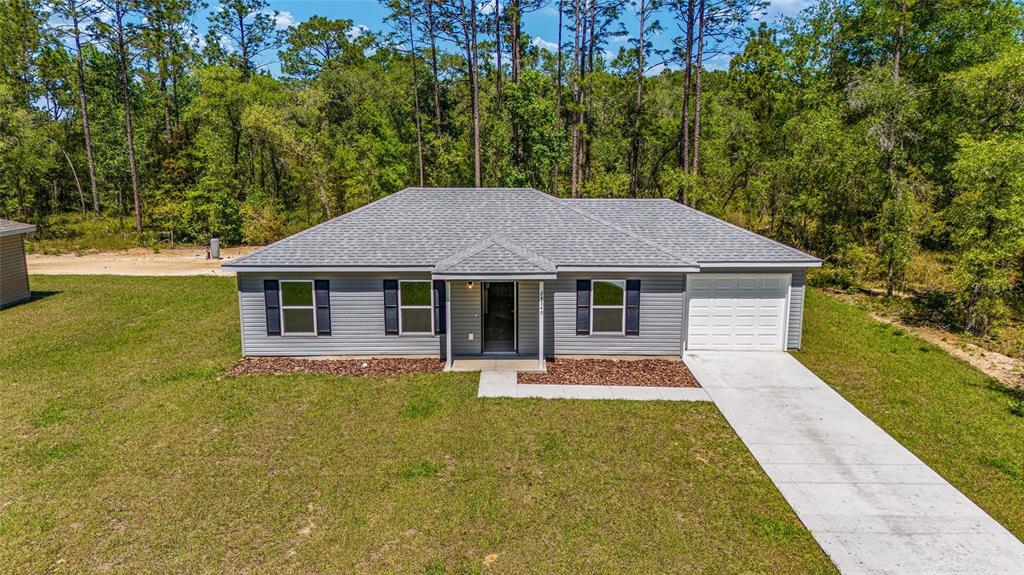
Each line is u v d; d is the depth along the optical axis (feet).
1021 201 43.70
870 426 32.94
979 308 49.34
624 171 128.47
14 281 62.64
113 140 136.26
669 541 22.38
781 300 46.85
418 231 47.55
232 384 39.09
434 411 34.65
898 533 23.03
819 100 90.89
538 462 28.50
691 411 35.12
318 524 23.35
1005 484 26.71
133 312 59.31
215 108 115.85
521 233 47.34
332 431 31.86
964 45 81.00
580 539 22.44
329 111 131.54
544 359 45.16
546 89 116.06
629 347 45.52
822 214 71.36
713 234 49.85
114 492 25.62
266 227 108.68
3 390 37.58
